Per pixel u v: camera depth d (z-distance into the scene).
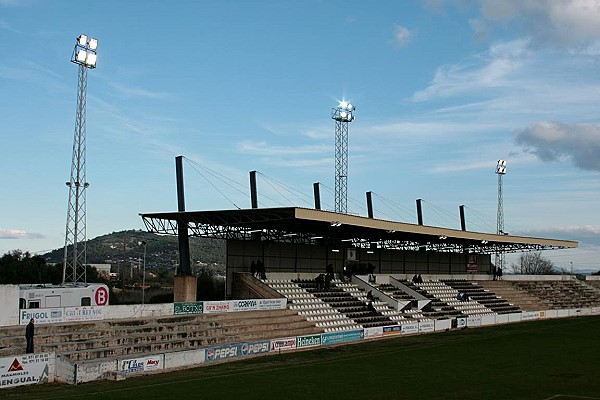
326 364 33.22
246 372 30.11
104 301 41.94
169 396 23.58
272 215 42.78
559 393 24.97
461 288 72.56
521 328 57.00
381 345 42.91
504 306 69.62
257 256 52.62
